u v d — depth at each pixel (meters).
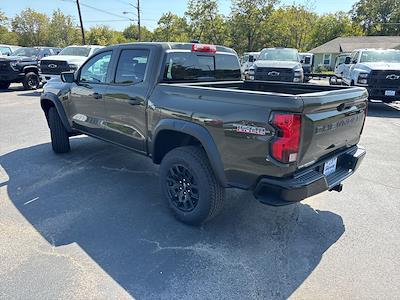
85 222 3.31
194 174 3.07
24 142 6.26
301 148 2.50
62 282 2.45
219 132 2.79
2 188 4.12
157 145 3.52
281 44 42.75
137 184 4.29
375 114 9.70
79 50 13.60
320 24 55.09
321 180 2.71
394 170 4.92
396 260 2.76
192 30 42.41
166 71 3.57
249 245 2.97
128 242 2.98
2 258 2.72
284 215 3.54
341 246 2.96
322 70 44.16
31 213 3.48
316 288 2.43
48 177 4.50
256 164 2.60
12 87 16.11
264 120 2.48
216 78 4.34
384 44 40.88
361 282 2.49
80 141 6.39
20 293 2.33
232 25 40.59
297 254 2.84
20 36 67.88
